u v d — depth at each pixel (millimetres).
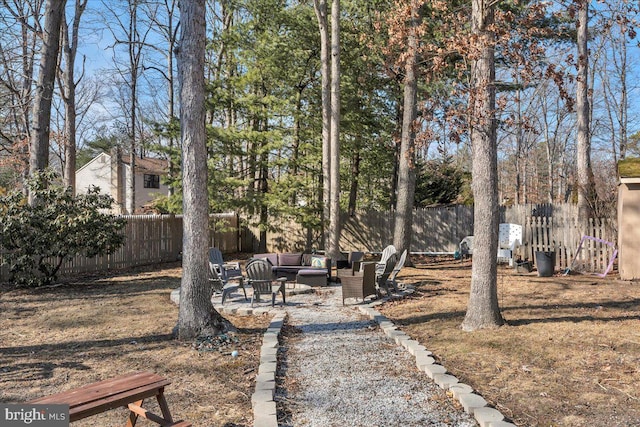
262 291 8828
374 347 6102
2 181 27109
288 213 16062
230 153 16094
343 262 13016
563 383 4555
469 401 4066
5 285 11070
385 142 21250
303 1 18141
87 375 4918
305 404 4266
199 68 6355
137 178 39469
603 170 25938
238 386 4641
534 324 6750
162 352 5742
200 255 6453
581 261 13188
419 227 19141
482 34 6520
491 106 6594
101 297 9617
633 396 4195
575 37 14164
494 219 6660
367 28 17391
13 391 4469
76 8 16047
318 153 18953
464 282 11352
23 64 17625
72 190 11828
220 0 19266
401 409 4117
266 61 16500
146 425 3762
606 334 6141
